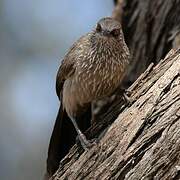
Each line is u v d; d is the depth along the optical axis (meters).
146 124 11.35
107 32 12.69
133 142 11.37
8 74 21.30
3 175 20.23
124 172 11.30
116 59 12.78
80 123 13.55
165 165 11.00
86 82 13.00
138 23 15.31
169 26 14.72
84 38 13.20
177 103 11.24
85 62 12.94
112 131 11.69
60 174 12.20
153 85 11.73
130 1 15.56
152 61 15.01
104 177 11.47
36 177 20.53
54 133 13.53
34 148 20.80
